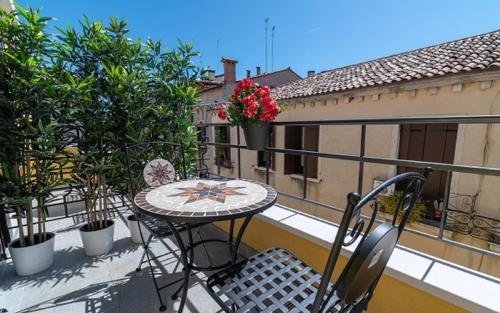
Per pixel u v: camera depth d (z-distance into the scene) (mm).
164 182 1901
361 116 4633
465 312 939
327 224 1638
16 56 1622
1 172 1796
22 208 1809
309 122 1717
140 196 1364
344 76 6016
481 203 3559
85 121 2027
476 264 3633
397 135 4258
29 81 1650
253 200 1277
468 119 1050
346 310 772
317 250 1487
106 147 2199
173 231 1343
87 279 1751
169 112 2445
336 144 5137
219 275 1130
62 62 1964
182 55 2580
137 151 2240
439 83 3551
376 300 1215
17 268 1776
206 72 2732
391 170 4391
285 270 1162
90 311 1453
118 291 1626
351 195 539
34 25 1703
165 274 1803
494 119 987
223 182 1673
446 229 3807
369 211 4422
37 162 1819
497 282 1018
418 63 4441
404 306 1117
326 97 5066
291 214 1815
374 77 4656
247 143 2053
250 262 1217
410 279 1076
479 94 3322
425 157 4090
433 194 4082
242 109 1967
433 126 3934
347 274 603
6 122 1643
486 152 3408
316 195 5699
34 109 1748
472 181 3617
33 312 1447
